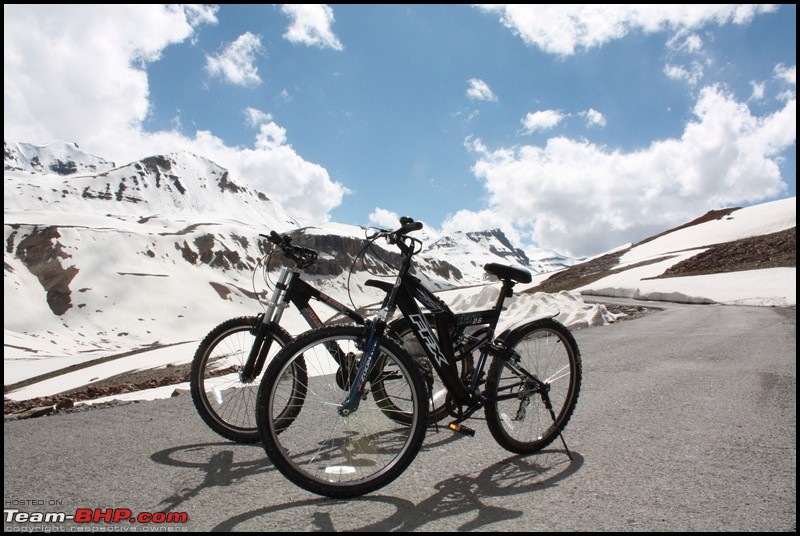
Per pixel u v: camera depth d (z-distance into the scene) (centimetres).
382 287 320
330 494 270
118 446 372
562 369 375
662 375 608
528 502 270
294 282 369
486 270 358
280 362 272
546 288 8412
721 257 6725
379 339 296
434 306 326
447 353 329
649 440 368
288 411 333
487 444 371
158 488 293
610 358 750
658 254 10538
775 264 5522
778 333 1077
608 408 458
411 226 317
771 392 508
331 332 287
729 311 2041
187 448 368
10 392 6050
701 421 413
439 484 297
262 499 278
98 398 838
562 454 345
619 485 290
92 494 286
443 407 364
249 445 375
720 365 674
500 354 338
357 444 332
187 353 5869
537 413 375
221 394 387
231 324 388
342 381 321
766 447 347
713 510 257
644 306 2972
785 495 272
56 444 378
